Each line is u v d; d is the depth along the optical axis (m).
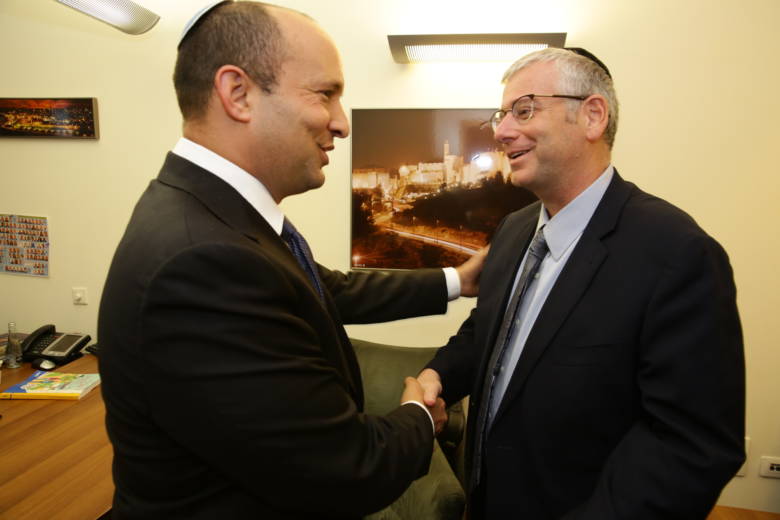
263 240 0.67
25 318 2.37
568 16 1.78
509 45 1.68
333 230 2.07
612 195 0.84
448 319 2.08
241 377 0.55
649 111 1.79
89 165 2.18
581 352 0.77
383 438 0.71
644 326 0.71
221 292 0.55
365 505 0.66
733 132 1.76
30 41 2.12
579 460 0.78
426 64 1.89
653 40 1.75
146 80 2.07
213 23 0.66
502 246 1.13
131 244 0.61
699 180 1.81
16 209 2.28
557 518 0.79
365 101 1.94
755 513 1.98
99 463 1.26
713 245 0.69
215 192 0.66
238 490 0.65
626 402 0.75
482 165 1.91
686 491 0.64
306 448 0.59
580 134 0.83
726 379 0.65
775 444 1.92
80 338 2.14
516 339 0.92
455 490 1.28
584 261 0.80
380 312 1.22
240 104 0.67
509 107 0.87
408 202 1.98
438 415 0.94
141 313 0.55
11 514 1.06
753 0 1.68
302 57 0.68
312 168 0.75
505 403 0.86
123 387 0.61
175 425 0.57
